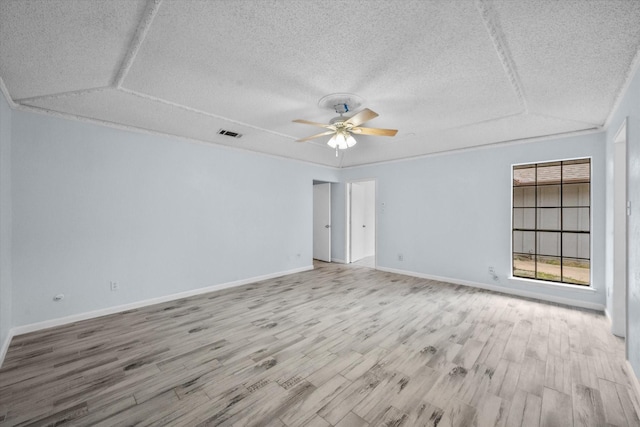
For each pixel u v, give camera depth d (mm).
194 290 4062
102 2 1485
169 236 3820
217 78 2373
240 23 1678
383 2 1497
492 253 4262
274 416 1670
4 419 1648
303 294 4105
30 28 1673
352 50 1963
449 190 4699
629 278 2166
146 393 1883
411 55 2014
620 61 1988
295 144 4660
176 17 1619
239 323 3049
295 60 2096
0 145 2396
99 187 3254
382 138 4363
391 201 5488
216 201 4316
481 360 2299
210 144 4250
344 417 1664
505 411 1717
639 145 1933
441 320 3131
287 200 5371
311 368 2182
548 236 6258
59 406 1760
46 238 2918
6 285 2568
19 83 2344
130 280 3479
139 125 3438
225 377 2062
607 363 2248
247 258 4723
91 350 2457
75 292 3092
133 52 1976
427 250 4988
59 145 2996
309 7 1540
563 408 1741
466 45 1882
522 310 3428
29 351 2439
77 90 2535
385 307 3545
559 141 3695
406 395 1864
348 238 6508
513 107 2975
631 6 1452
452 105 2936
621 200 2799
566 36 1745
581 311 3385
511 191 4094
